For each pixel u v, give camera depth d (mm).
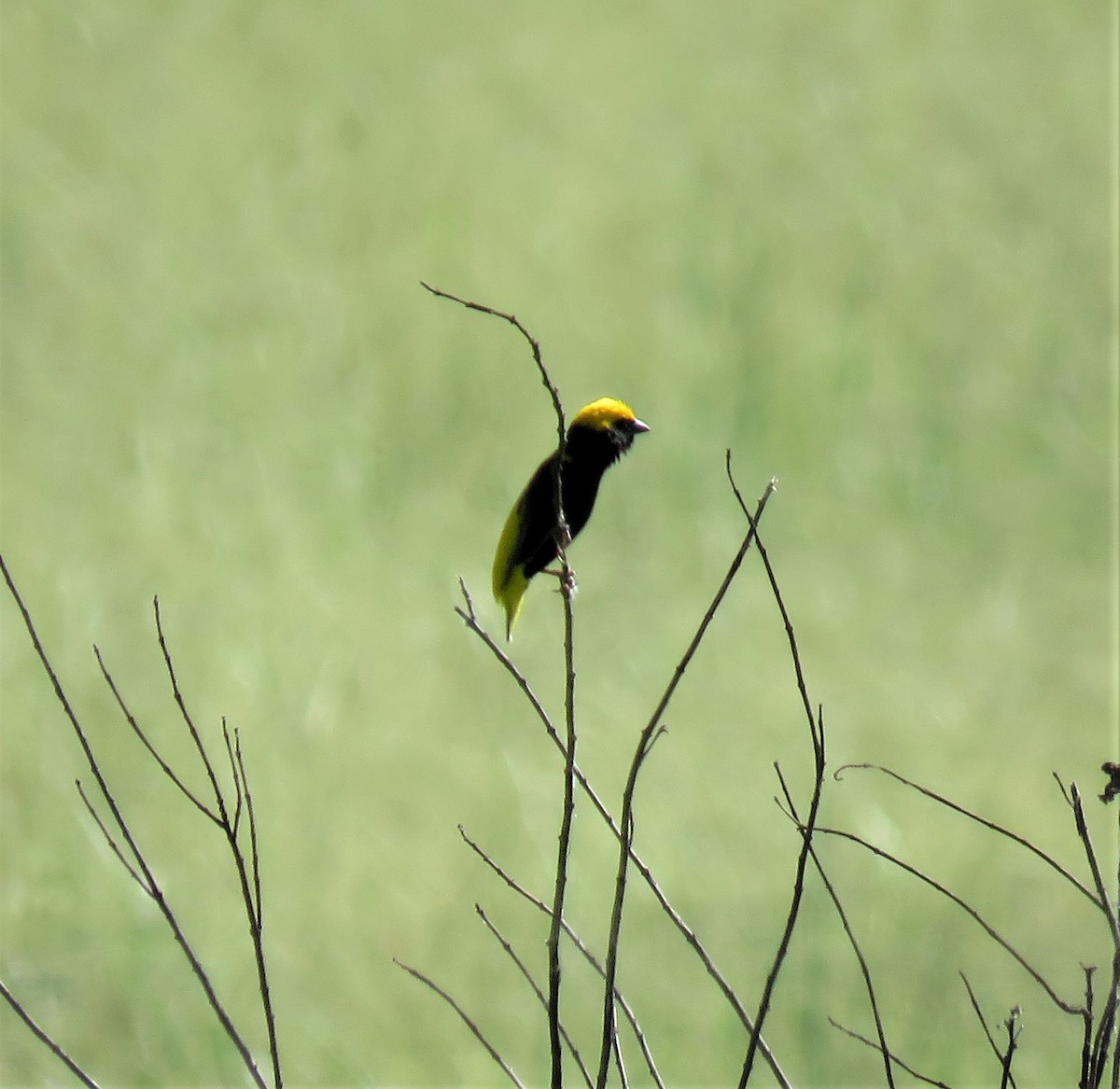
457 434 19406
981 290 22734
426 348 20609
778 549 18156
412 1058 9961
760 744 13727
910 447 19938
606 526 18094
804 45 27016
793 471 19562
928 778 13266
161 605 14906
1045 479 19812
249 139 23766
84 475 17375
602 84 25906
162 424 18359
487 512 18078
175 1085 9758
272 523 16625
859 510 18953
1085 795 13055
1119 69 26016
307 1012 10250
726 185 24234
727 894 11414
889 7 27562
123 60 24578
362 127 24141
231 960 10578
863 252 23078
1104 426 20750
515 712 13891
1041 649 15953
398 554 16688
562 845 4438
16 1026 10000
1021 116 25656
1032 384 21312
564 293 21859
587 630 15805
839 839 12070
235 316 20719
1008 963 10688
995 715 14523
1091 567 18172
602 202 23766
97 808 11875
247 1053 4457
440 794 12555
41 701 13109
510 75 25781
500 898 11367
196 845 11688
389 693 13883
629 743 13633
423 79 25500
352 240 22297
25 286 20562
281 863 11562
